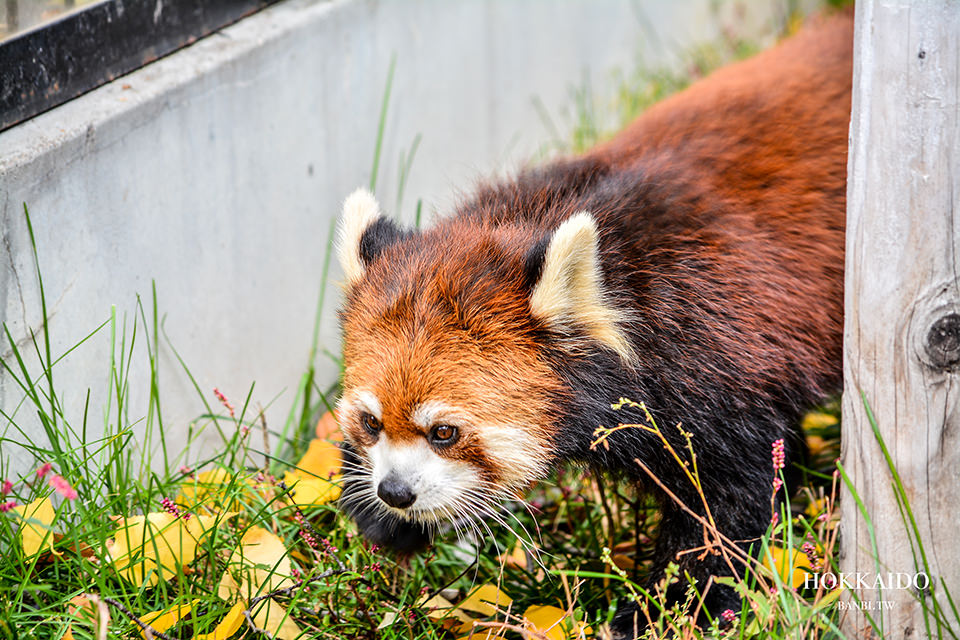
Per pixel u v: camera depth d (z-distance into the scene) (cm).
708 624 409
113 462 442
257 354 536
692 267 414
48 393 416
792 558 370
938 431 343
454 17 670
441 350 376
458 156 700
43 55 425
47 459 410
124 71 464
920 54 317
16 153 396
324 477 478
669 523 424
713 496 411
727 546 410
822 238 452
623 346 388
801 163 466
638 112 796
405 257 409
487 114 728
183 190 474
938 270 331
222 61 487
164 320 470
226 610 391
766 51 596
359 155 598
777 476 417
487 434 378
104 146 430
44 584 386
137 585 392
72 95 439
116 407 452
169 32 486
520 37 748
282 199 539
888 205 334
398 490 384
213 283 499
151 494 421
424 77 648
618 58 865
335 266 586
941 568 354
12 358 400
